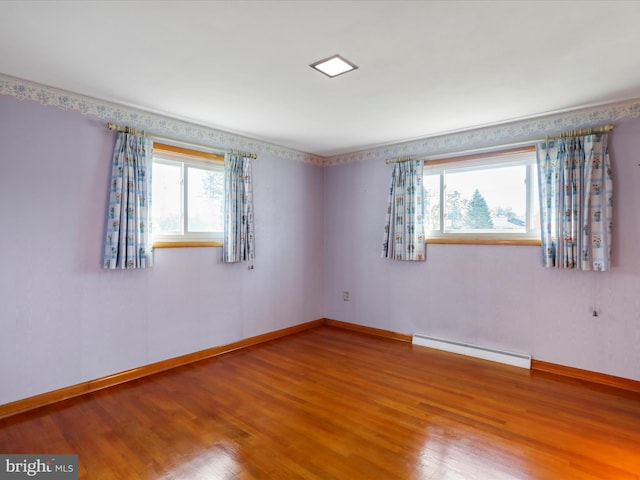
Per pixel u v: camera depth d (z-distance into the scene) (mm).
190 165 3678
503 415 2547
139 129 3230
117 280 3113
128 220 3078
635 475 1899
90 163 2941
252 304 4246
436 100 2955
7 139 2547
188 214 3670
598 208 3055
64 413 2568
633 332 2973
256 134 3998
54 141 2756
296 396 2857
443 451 2121
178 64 2340
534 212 3506
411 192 4188
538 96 2865
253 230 4176
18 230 2600
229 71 2434
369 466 1985
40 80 2598
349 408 2654
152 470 1948
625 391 2945
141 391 2945
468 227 3932
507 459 2043
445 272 4035
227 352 3955
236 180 3963
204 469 1960
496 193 3740
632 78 2533
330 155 5062
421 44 2076
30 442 2207
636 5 1702
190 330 3643
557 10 1748
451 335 3996
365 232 4754
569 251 3168
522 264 3518
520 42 2053
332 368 3467
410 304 4328
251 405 2699
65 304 2822
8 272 2559
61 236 2797
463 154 3887
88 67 2387
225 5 1713
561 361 3312
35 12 1771
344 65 2344
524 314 3508
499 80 2572
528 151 3451
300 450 2133
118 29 1931
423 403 2736
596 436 2275
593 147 3062
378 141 4293
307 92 2795
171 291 3490
